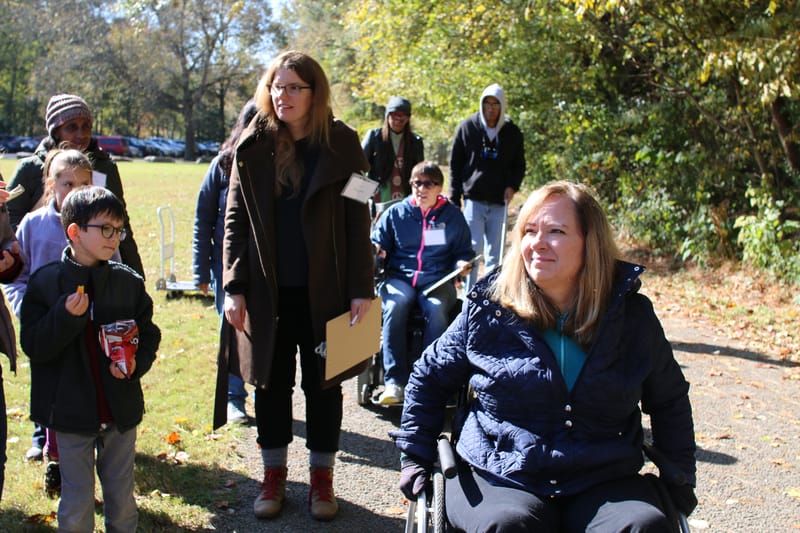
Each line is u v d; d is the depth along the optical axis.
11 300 3.82
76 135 4.45
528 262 2.84
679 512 2.71
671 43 11.04
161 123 85.94
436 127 17.83
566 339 2.83
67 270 3.18
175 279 9.16
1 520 3.64
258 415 3.92
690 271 11.17
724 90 10.95
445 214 5.53
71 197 3.21
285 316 3.77
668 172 11.84
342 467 4.58
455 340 2.97
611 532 2.44
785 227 9.80
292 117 3.59
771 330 8.20
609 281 2.82
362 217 3.79
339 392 3.96
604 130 12.80
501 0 12.34
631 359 2.78
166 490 4.09
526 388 2.75
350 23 16.64
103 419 3.24
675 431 2.84
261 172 3.63
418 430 2.92
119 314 3.28
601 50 12.59
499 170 7.94
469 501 2.66
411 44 14.68
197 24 53.25
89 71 57.59
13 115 74.88
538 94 13.16
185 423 5.04
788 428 5.46
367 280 3.79
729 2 9.07
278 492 3.91
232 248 3.71
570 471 2.68
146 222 15.71
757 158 10.43
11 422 4.99
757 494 4.40
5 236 3.36
